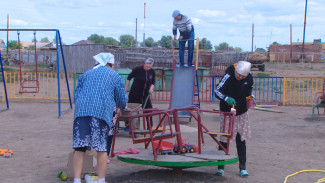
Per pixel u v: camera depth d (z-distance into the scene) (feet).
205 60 101.19
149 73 30.09
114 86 16.07
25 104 48.88
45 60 136.87
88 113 15.14
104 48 93.71
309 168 21.29
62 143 27.02
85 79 16.03
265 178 18.90
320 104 41.52
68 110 44.19
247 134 18.58
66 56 102.27
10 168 20.01
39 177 18.34
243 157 19.02
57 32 38.22
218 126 36.70
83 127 15.26
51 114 41.14
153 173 19.12
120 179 18.07
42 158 22.38
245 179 18.61
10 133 30.63
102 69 16.22
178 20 41.29
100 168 15.72
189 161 16.19
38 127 33.73
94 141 15.21
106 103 15.51
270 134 32.45
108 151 19.12
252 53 124.26
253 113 44.80
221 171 18.98
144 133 17.81
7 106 43.88
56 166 20.54
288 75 102.06
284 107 50.26
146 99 30.32
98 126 15.26
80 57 99.09
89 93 15.47
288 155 24.58
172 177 18.31
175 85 40.37
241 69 17.44
